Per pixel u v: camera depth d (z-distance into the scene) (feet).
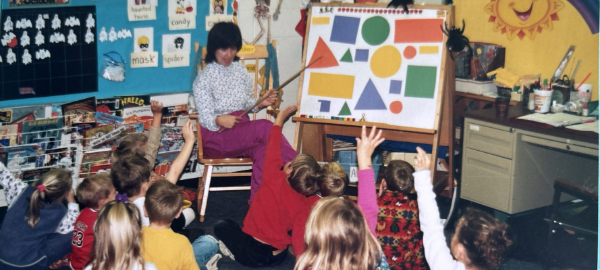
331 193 8.49
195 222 11.42
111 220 6.20
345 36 11.57
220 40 10.55
